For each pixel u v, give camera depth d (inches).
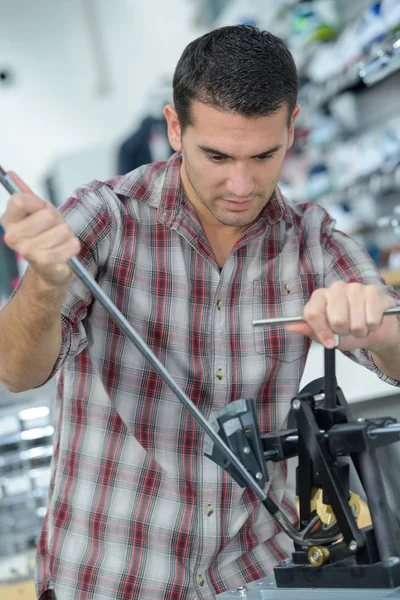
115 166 274.2
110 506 57.5
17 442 94.0
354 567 39.4
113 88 310.2
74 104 309.4
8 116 308.3
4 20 301.7
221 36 51.4
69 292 55.8
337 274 62.1
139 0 303.6
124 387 58.5
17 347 51.6
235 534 58.2
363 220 185.2
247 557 59.1
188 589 56.9
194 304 59.1
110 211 58.6
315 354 120.3
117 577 56.8
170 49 308.3
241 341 59.7
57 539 58.3
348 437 40.1
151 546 57.1
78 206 58.1
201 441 58.6
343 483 42.0
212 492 57.8
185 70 51.7
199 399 59.2
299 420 41.9
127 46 307.3
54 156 310.7
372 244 186.1
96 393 58.6
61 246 40.5
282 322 42.3
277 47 51.6
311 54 181.6
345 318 41.1
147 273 58.9
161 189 59.3
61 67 307.4
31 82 307.4
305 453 42.5
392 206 179.8
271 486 60.4
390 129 154.9
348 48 158.1
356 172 168.4
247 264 60.3
